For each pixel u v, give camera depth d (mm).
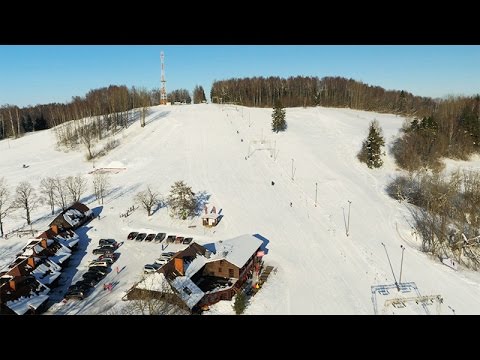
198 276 67062
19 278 59719
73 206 93250
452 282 69438
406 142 138375
